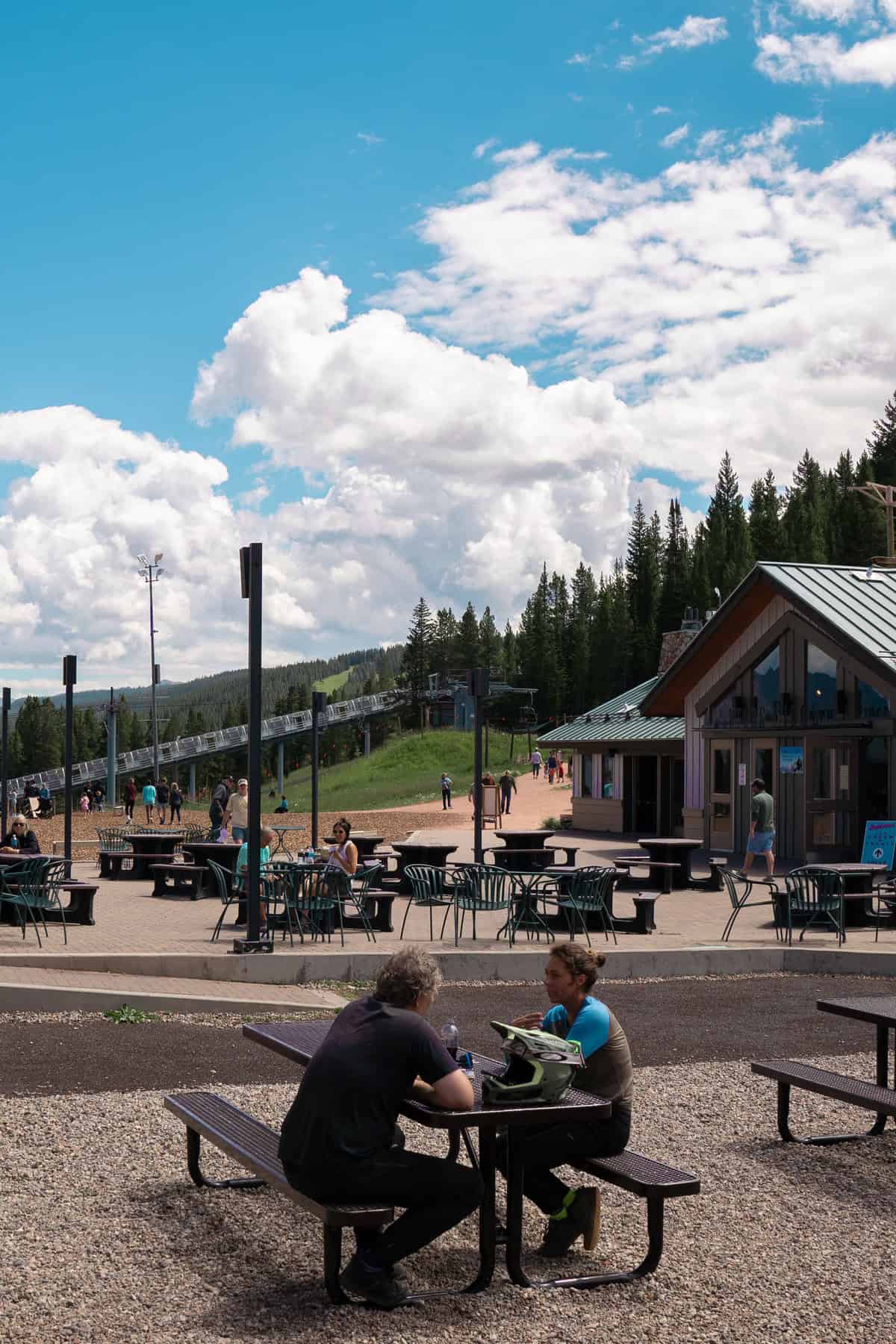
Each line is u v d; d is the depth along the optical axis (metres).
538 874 16.02
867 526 99.06
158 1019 10.80
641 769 39.41
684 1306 4.76
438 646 135.88
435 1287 4.95
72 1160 6.40
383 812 58.06
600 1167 5.30
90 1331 4.37
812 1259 5.26
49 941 14.95
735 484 146.12
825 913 17.11
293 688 180.75
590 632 132.75
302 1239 5.36
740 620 28.88
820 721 26.41
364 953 13.43
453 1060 4.83
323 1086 4.70
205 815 59.00
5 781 32.06
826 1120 7.57
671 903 20.56
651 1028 10.82
